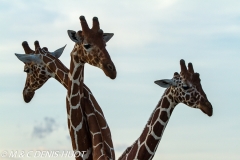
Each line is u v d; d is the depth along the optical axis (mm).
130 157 19422
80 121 19516
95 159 19281
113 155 19547
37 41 21016
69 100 19422
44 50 21000
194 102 18953
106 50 17875
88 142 19688
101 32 18172
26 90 21594
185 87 19031
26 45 21328
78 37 18328
